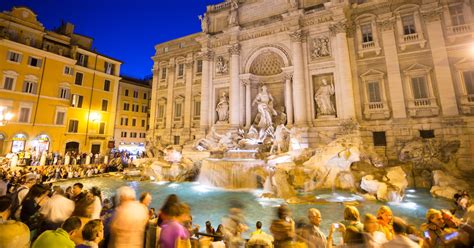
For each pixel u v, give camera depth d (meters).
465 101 20.22
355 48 25.25
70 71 35.06
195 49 35.94
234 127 29.05
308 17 26.88
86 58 37.69
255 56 30.42
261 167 18.45
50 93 32.69
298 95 26.02
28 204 5.80
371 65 24.39
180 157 24.55
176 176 22.02
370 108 23.75
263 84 31.25
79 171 24.52
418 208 12.41
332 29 25.72
